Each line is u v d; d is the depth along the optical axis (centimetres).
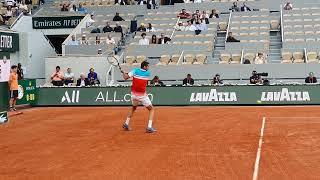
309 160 1516
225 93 3478
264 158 1555
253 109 3181
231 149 1725
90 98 3606
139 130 2253
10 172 1409
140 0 5519
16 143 1934
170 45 4334
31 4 5753
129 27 4928
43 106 3625
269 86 3434
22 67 4456
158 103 3525
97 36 4559
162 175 1344
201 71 3953
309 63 3812
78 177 1334
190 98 3509
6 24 4888
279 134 2052
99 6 5425
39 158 1612
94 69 4100
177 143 1869
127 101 3562
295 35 4434
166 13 5181
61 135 2134
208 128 2281
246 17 4825
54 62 4169
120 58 4225
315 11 4916
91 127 2391
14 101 3222
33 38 4575
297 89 3412
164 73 4000
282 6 5150
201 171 1388
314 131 2119
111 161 1542
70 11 5322
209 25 4750
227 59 4156
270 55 4278
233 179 1288
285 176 1315
